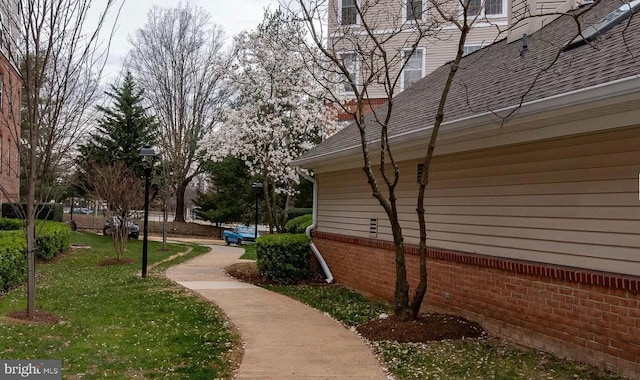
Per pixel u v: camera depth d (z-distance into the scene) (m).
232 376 4.95
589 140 5.26
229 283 11.66
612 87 4.36
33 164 7.17
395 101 12.54
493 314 6.42
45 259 15.25
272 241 11.79
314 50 13.58
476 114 6.03
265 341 6.32
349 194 10.84
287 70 15.67
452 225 7.44
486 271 6.57
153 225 36.44
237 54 17.77
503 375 4.91
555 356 5.43
